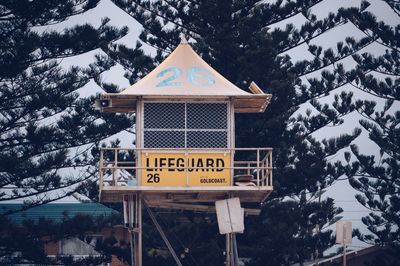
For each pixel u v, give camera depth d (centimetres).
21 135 8500
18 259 8431
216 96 6019
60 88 8425
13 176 8362
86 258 8406
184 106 6038
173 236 8019
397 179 9212
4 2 8525
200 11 8438
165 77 6097
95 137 8469
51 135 8394
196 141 6019
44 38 8500
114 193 6006
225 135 6038
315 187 8662
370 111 9094
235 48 8256
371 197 9212
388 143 9169
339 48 8762
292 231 8219
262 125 8162
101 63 8475
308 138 8638
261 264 8219
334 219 8788
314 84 8669
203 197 6162
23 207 8488
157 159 5953
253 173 8188
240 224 5906
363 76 8950
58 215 8944
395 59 9056
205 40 8338
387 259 9056
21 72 8512
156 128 6012
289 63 8569
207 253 7975
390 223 9225
